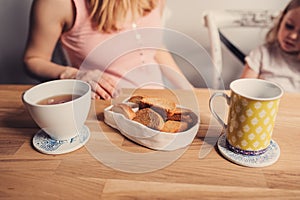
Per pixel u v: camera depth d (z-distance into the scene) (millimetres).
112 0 864
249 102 379
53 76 823
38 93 452
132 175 373
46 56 949
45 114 396
